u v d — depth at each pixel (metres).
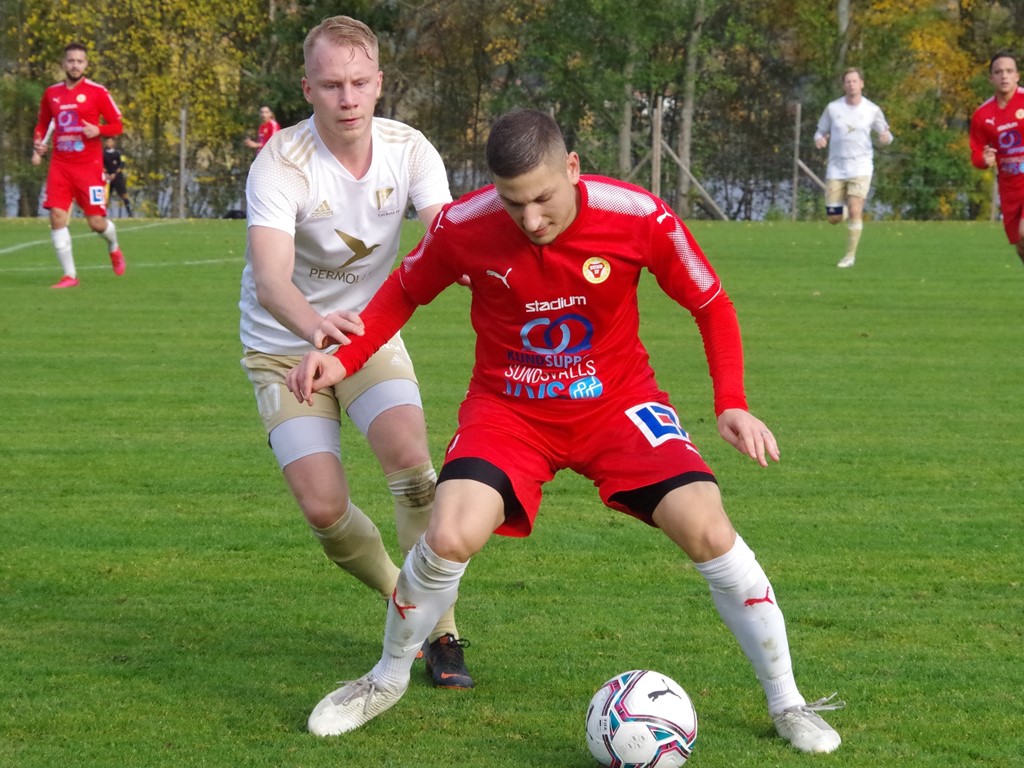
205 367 24.72
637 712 8.28
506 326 9.26
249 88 97.50
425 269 9.41
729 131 97.50
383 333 9.50
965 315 31.95
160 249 52.78
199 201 88.56
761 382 23.22
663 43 96.25
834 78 97.62
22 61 95.62
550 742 8.96
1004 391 22.47
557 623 11.52
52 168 37.66
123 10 95.81
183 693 9.88
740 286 38.25
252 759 8.62
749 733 9.09
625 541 14.12
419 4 100.94
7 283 38.66
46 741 8.92
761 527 14.50
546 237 8.70
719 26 102.44
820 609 11.80
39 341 27.58
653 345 27.34
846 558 13.38
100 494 15.93
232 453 18.08
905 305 33.91
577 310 9.07
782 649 8.92
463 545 8.74
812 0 100.00
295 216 10.76
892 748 8.80
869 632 11.23
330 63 10.38
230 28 100.19
